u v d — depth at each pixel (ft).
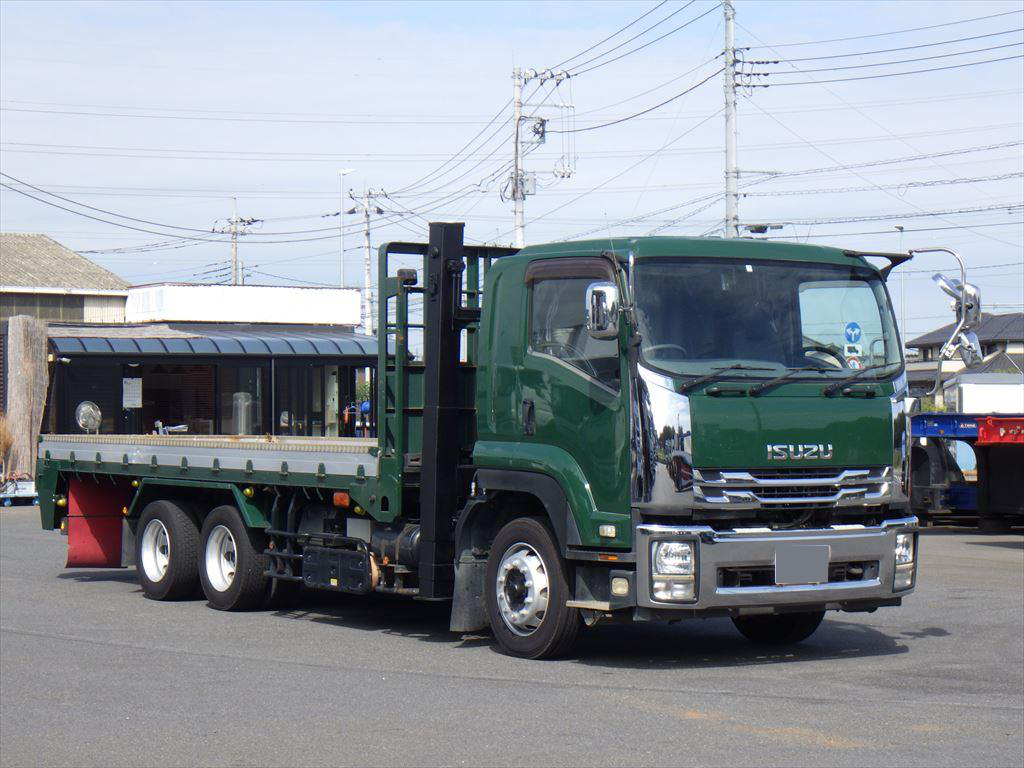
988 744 23.21
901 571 31.73
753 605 29.50
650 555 28.99
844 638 35.68
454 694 27.73
